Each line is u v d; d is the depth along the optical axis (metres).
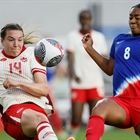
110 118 20.19
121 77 20.94
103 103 20.38
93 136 19.48
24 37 22.06
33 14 58.47
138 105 20.50
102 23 56.41
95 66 36.38
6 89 21.06
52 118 40.09
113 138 35.09
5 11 58.03
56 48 20.56
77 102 36.28
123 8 57.25
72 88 36.44
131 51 20.92
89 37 22.50
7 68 21.17
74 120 36.31
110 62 22.34
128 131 41.69
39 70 20.92
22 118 20.27
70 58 36.38
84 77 36.28
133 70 20.75
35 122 19.97
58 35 58.25
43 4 58.56
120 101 20.61
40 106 20.94
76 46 36.34
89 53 22.45
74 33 36.47
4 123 21.05
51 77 43.03
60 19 58.56
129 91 20.69
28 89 20.41
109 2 57.34
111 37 55.22
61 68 46.00
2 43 21.41
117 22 56.84
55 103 45.69
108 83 47.69
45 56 20.42
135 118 20.53
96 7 56.41
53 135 19.25
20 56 21.33
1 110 21.25
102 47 36.62
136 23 21.09
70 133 36.44
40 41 20.75
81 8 58.47
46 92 20.69
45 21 58.62
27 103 20.81
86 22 36.28
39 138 19.39
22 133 20.56
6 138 34.44
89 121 19.94
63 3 58.75
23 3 58.31
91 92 36.34
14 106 20.73
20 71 21.08
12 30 21.03
